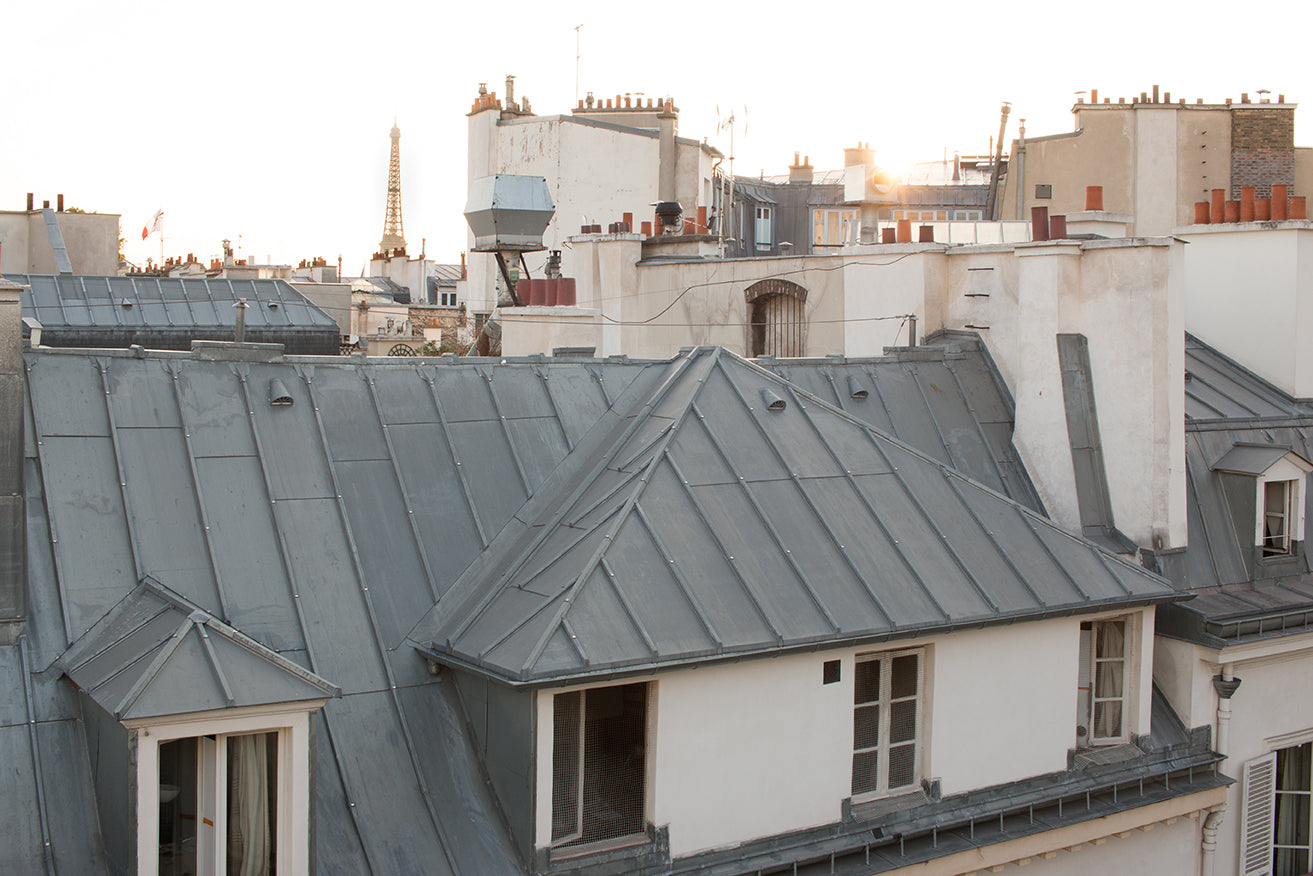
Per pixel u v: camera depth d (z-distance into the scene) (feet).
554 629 38.45
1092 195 80.64
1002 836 47.19
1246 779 58.59
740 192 209.97
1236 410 69.82
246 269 255.29
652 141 187.73
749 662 41.63
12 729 35.19
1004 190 173.58
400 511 45.24
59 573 38.45
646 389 53.78
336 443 46.01
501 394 50.98
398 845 37.37
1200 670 56.34
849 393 62.49
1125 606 50.80
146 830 32.45
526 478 48.60
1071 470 61.05
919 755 46.93
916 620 44.47
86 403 42.65
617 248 99.81
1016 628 48.57
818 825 43.62
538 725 37.76
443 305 338.34
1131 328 60.54
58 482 40.37
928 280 71.77
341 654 40.83
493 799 39.50
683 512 44.27
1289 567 64.49
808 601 43.21
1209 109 162.91
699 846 41.01
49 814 34.09
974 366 67.82
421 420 48.34
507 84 196.65
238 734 34.47
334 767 38.37
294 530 42.83
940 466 51.83
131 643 35.99
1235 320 77.66
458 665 39.96
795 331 84.94
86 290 125.18
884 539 47.16
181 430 43.57
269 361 47.21
